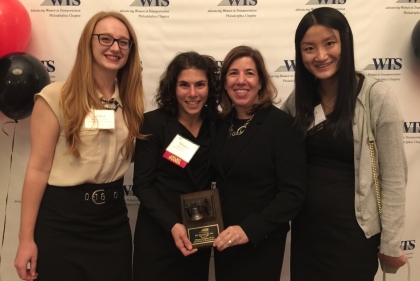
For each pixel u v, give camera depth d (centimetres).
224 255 147
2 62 161
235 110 151
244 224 133
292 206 132
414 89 201
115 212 146
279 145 136
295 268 150
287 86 199
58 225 135
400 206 124
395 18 195
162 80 151
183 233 134
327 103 138
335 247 133
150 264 146
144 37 194
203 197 139
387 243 125
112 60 137
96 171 136
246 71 138
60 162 137
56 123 134
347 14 194
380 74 199
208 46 195
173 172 146
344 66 126
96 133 135
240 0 193
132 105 147
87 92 135
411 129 204
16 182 200
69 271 137
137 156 147
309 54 131
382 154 125
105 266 143
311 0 193
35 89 164
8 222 201
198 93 143
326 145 133
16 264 132
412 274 212
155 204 140
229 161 140
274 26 194
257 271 141
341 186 133
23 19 175
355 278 131
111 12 141
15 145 198
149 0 191
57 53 194
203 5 192
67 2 191
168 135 146
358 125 126
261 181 139
